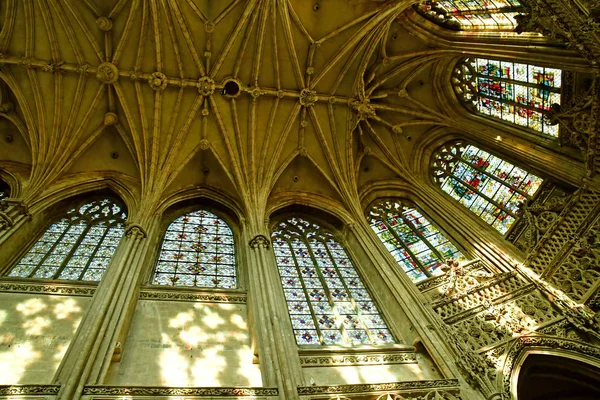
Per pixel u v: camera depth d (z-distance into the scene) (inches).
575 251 465.1
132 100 700.0
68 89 676.1
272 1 682.8
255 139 737.6
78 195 657.0
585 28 403.9
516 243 546.9
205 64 720.3
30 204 568.7
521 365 404.2
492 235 578.2
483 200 648.4
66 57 669.9
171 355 423.8
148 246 544.4
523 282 488.1
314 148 762.8
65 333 425.1
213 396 346.6
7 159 650.8
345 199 714.2
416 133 800.9
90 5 649.0
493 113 698.8
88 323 388.5
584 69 461.1
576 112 510.0
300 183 751.1
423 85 786.8
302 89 753.6
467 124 725.9
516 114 645.9
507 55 572.7
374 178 780.0
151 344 431.8
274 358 384.8
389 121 799.7
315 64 756.6
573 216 490.0
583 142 507.8
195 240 629.9
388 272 544.1
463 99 759.1
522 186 597.9
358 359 445.4
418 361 447.2
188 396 343.3
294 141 760.3
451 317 474.0
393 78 779.4
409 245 648.4
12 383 363.3
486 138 676.7
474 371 393.4
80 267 528.4
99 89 684.7
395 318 509.0
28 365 383.9
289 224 702.5
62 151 656.4
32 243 555.5
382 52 746.2
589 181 489.1
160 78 700.0
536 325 435.2
